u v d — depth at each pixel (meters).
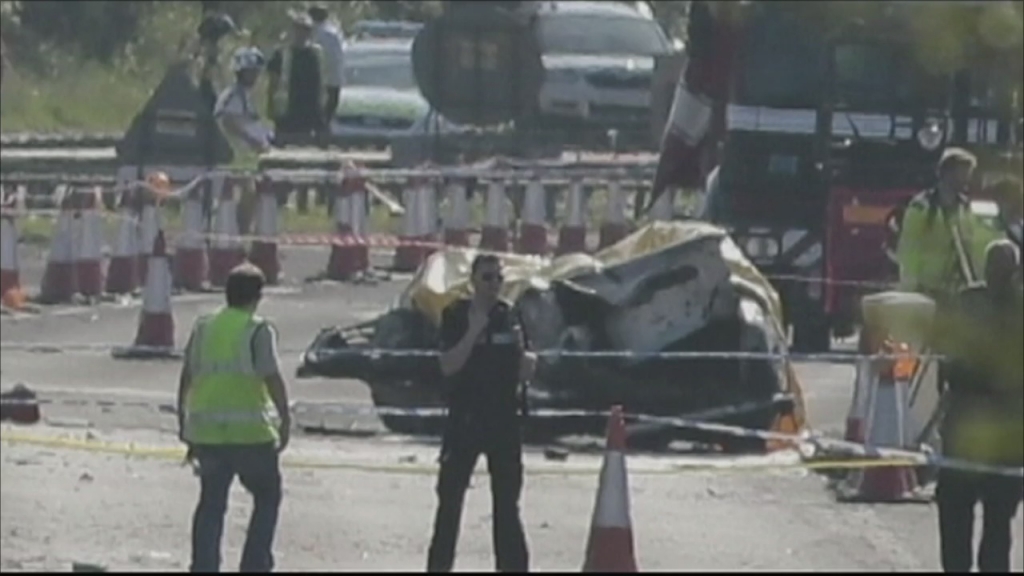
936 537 58.19
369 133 149.88
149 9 181.25
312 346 74.75
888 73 91.25
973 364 48.28
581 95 143.38
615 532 50.16
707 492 63.50
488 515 59.84
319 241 102.06
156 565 52.59
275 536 55.62
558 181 128.12
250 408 48.69
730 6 92.81
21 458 64.75
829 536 58.06
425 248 103.62
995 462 48.34
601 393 69.62
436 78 138.00
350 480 63.69
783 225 92.06
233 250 105.00
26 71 172.75
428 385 71.12
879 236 91.38
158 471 63.88
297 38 145.88
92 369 81.75
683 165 101.25
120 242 101.50
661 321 69.88
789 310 91.38
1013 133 88.81
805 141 92.38
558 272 71.00
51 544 54.66
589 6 150.50
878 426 63.75
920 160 91.62
